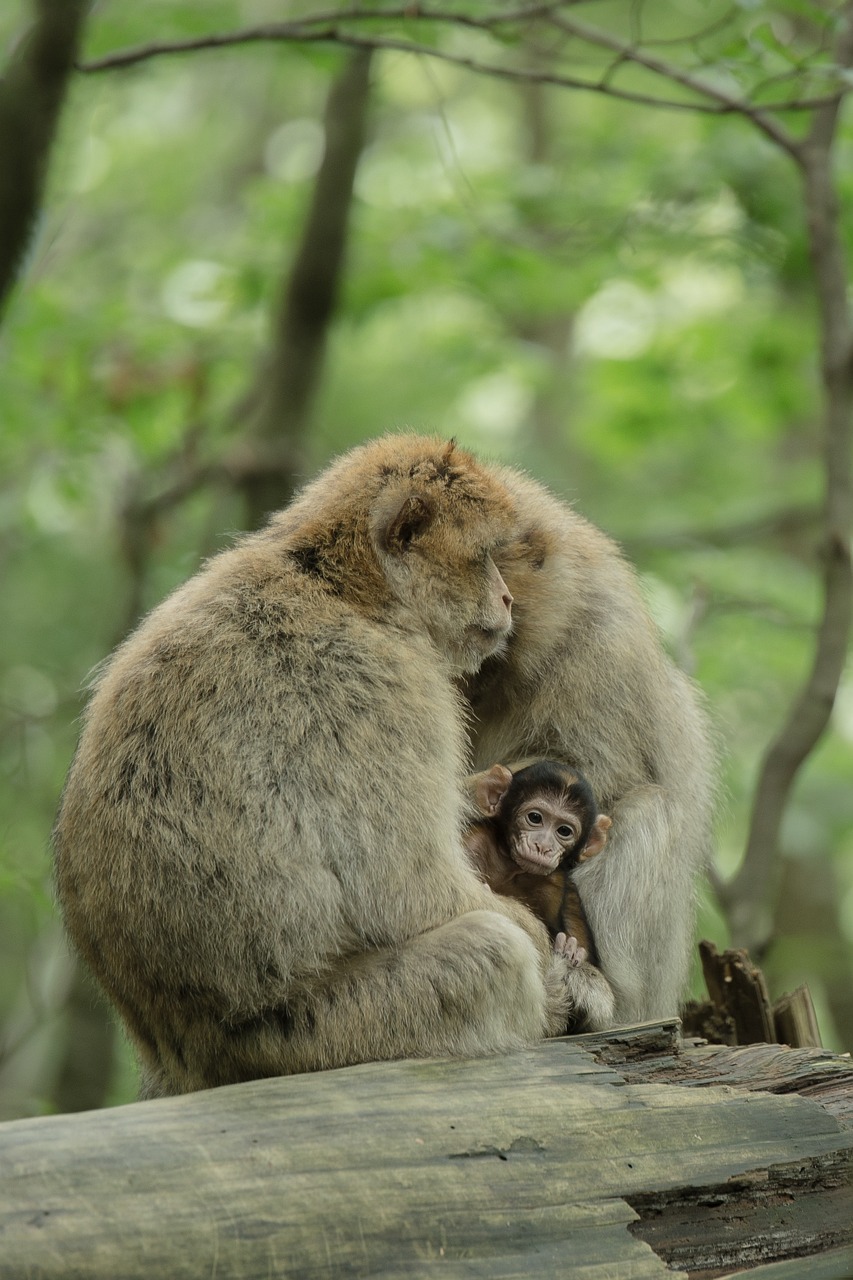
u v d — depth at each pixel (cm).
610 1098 730
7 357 1803
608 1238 679
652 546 2142
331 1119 675
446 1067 728
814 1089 783
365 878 753
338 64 1570
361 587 840
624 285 2109
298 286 1705
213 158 3034
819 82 1345
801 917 2383
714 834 1192
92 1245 592
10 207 1108
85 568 2209
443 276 1961
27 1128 634
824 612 1444
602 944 955
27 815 1797
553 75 1230
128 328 1897
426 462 888
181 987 751
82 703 1783
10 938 2138
